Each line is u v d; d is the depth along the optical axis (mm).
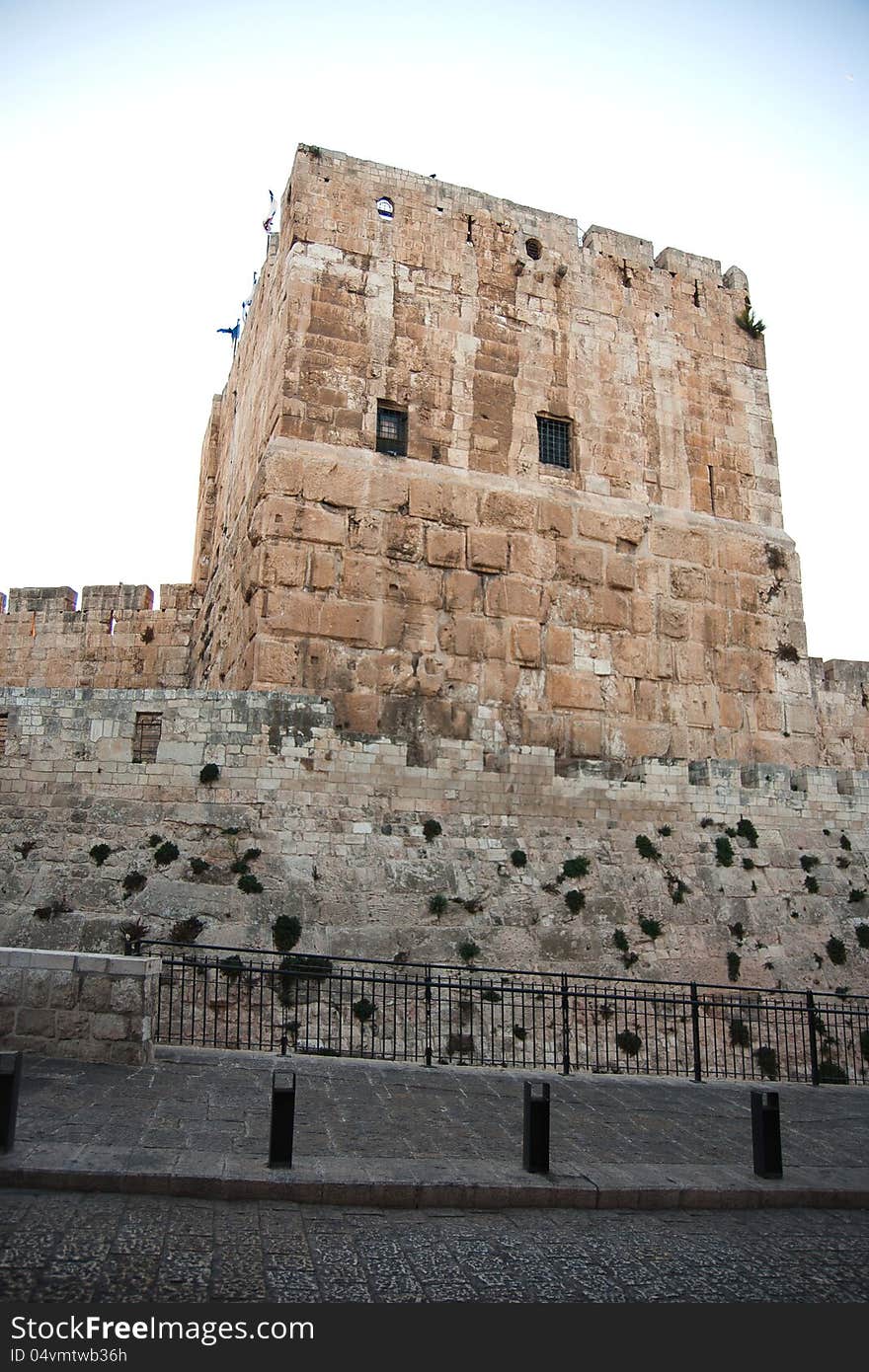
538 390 22844
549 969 16453
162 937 14891
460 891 16766
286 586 19250
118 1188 7535
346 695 19188
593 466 22984
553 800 18531
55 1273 6098
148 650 29469
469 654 20422
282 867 15977
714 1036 15789
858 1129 11812
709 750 22266
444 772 17922
